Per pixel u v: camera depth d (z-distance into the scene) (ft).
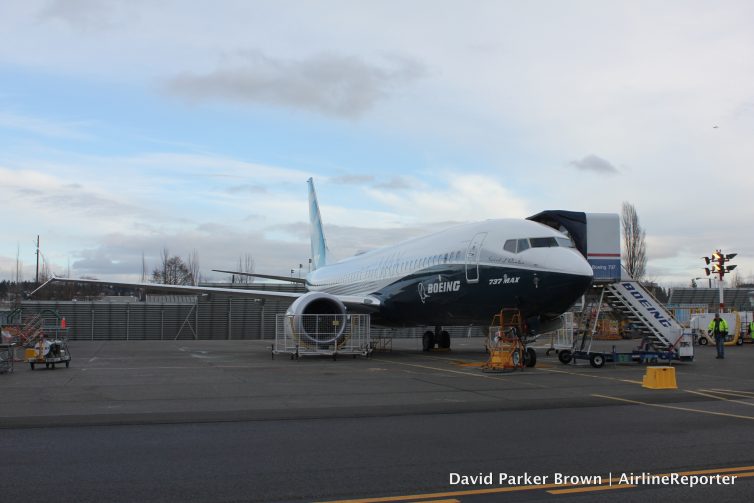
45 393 40.83
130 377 50.96
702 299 197.98
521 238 62.34
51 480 20.16
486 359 73.10
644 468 21.76
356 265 102.06
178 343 124.16
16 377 50.98
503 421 30.83
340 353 75.15
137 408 34.68
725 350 98.12
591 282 58.34
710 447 25.05
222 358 74.33
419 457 23.34
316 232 135.54
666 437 26.99
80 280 88.43
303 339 71.87
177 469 21.57
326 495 18.61
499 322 64.18
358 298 83.51
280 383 46.83
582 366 62.49
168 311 147.64
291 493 18.80
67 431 28.19
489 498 18.42
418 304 76.69
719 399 39.06
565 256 58.54
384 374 53.88
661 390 43.21
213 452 24.13
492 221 67.82
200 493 18.78
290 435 27.35
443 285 70.44
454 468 21.74
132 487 19.40
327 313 74.69
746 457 23.40
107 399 38.17
